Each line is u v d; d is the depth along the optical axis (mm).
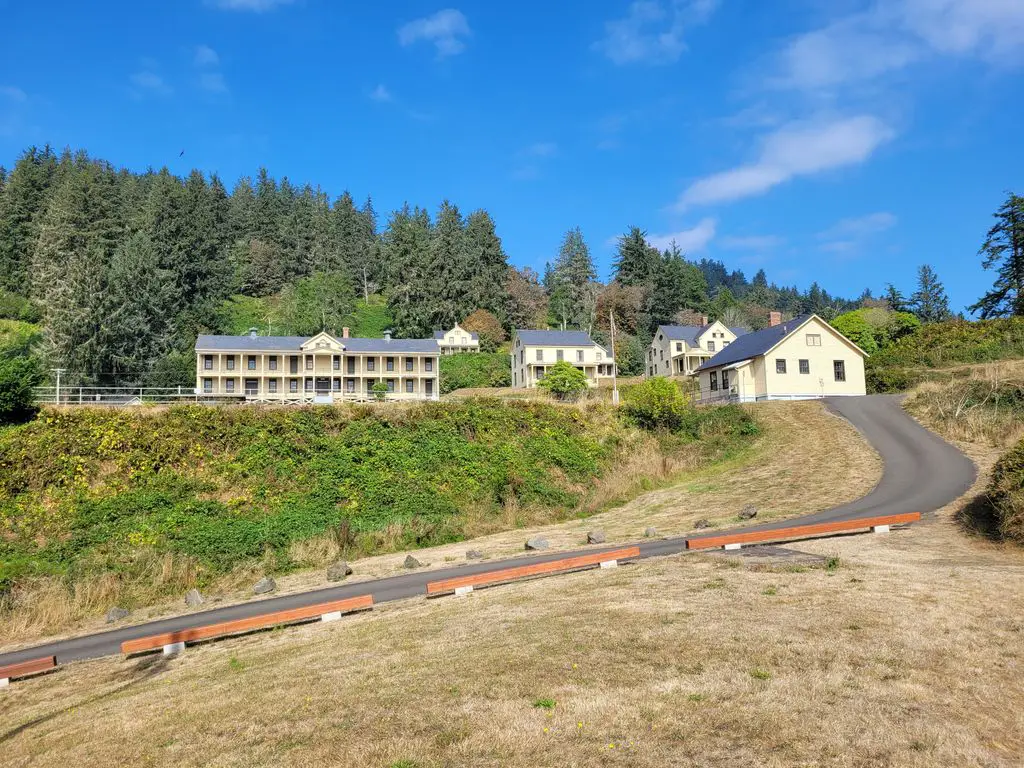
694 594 11766
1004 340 48438
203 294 91312
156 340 67000
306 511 24953
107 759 7773
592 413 36312
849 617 9914
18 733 9852
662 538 19422
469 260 107875
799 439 32844
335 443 28891
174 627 16203
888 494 22250
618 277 116062
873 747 6336
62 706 11016
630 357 91188
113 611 18031
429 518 25609
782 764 6074
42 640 16781
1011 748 6340
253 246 112312
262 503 25203
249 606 17359
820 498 22984
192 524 23281
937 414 32094
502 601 13180
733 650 8898
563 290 113938
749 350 46406
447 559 20422
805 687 7672
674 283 108688
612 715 7273
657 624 10188
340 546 23062
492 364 84375
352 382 63938
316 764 6801
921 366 48000
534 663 9016
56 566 20703
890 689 7559
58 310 56844
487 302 104188
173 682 11172
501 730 7113
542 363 74312
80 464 24922
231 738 7824
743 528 19359
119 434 26453
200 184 119125
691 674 8242
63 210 77188
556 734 6941
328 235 123375
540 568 15531
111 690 11531
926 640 8891
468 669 9094
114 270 67250
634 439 35000
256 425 28656
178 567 20938
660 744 6586
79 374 55656
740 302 142375
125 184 119188
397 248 107188
